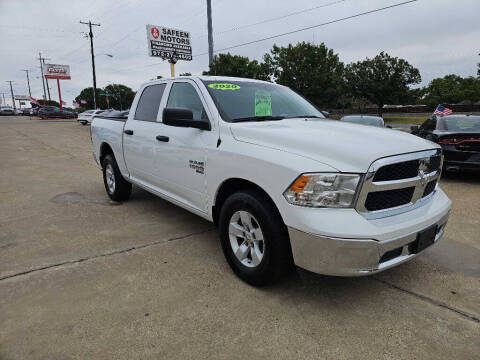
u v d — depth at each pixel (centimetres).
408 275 307
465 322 241
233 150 280
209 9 2241
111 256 338
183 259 334
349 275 225
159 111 399
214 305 258
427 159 258
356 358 207
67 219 447
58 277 295
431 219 256
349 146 238
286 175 236
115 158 500
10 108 6247
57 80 5862
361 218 225
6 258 330
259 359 205
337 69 3644
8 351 208
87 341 218
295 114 365
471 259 339
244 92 357
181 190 358
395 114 5403
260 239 268
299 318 244
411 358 208
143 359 204
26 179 701
